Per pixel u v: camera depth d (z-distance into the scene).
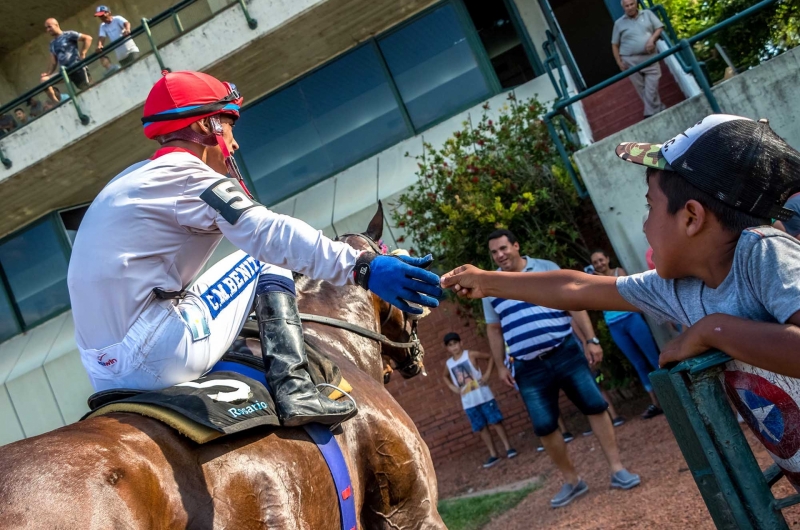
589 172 7.94
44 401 11.68
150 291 2.13
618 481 5.81
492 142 9.66
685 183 1.72
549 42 9.74
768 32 14.49
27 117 12.41
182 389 2.07
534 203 9.05
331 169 11.66
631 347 7.91
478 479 8.72
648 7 10.59
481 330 9.91
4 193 12.23
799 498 1.70
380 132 11.53
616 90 10.52
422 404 10.46
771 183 1.67
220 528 1.88
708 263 1.76
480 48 11.09
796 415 1.68
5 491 1.51
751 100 7.59
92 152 12.12
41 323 12.96
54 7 14.05
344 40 11.43
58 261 13.08
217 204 2.15
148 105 2.42
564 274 2.21
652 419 7.82
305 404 2.24
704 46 15.61
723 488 1.76
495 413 9.17
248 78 11.62
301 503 2.12
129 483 1.70
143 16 14.12
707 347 1.69
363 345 3.29
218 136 2.48
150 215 2.14
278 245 2.16
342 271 2.20
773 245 1.62
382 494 2.69
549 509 6.14
